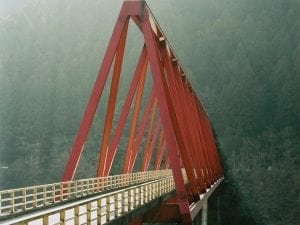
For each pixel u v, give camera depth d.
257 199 106.81
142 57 34.50
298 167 115.50
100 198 15.77
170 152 25.36
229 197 108.31
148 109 44.06
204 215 90.44
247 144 123.06
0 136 139.75
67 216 19.16
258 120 130.75
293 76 136.25
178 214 25.23
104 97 141.25
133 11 26.34
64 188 25.48
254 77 139.75
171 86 31.39
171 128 25.42
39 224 16.47
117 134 35.34
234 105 132.62
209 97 136.75
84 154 122.50
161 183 28.11
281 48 150.75
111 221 16.67
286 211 104.94
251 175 111.44
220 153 122.00
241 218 104.81
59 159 126.56
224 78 146.75
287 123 128.50
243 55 145.38
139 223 23.52
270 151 121.75
